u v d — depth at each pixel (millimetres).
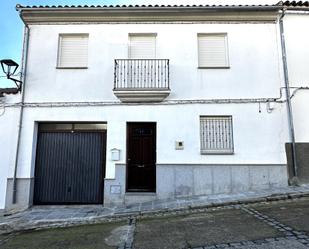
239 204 6656
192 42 8430
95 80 8273
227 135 8188
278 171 7926
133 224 5766
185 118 8125
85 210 7391
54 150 8289
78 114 8148
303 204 6156
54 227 6043
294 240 4074
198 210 6473
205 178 7902
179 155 7988
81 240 4918
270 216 5395
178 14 8398
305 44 8461
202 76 8289
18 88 8109
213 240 4359
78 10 8242
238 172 7922
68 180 8180
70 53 8531
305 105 8219
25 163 7914
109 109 8164
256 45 8406
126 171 8031
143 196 7852
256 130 8070
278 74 8289
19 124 8008
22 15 8289
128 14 8383
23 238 5328
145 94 7988
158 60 8289
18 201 7754
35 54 8359
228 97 8195
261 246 3947
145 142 8266
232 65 8328
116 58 8375
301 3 8305
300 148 8039
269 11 8352
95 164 8211
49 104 8156
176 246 4258
